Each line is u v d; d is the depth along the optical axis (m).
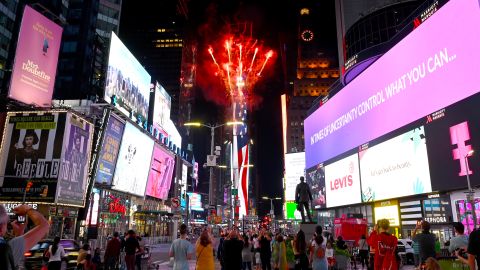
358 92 54.84
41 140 43.44
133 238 17.45
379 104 48.75
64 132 43.59
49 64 49.28
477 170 32.09
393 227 46.16
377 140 48.78
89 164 48.94
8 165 43.09
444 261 11.52
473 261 6.64
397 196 43.81
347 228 28.30
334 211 67.12
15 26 84.25
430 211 40.16
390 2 92.12
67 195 43.59
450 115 35.72
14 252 3.46
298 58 177.75
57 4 86.19
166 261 30.48
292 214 110.75
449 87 36.03
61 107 46.22
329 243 19.34
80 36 94.44
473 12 33.38
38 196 41.59
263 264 18.64
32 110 45.12
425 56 39.81
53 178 42.12
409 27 43.59
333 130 63.94
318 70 174.50
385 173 46.56
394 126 45.06
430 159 38.31
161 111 89.12
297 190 26.03
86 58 94.44
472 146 32.84
